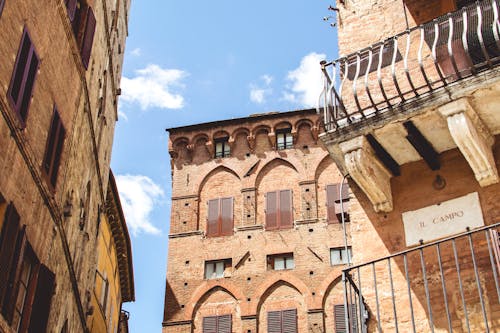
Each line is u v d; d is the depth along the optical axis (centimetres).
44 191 1809
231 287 3753
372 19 1878
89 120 2420
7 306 1540
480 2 1588
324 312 3622
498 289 1248
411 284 1480
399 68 1727
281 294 3712
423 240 1505
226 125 4281
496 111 1445
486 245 1418
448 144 1539
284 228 3912
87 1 2288
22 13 1634
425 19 1792
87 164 2459
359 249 1577
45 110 1838
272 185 4066
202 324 3653
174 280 3812
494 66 1455
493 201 1454
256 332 3597
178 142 4291
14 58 1582
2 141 1502
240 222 3962
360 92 1748
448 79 1582
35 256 1769
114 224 3662
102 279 3425
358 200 1633
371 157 1562
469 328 1252
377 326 1471
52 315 1994
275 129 4241
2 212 1519
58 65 1969
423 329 1422
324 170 4075
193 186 4119
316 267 3759
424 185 1562
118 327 4234
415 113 1476
